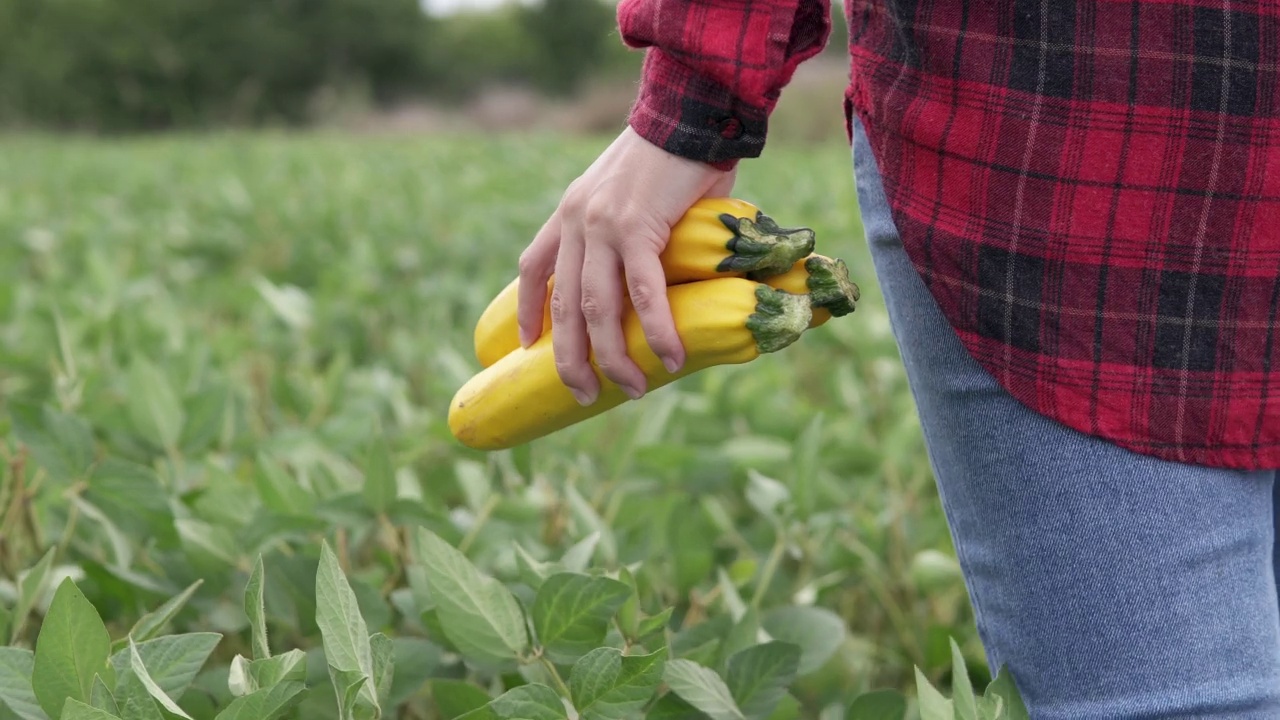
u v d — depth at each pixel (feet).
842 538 6.95
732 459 7.75
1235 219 3.75
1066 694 3.94
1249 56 3.68
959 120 3.80
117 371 9.54
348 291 13.60
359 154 42.65
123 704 3.87
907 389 10.72
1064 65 3.68
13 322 11.27
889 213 4.11
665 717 4.70
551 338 4.46
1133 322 3.76
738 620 5.30
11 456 7.02
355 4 146.20
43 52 116.78
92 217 20.07
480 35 161.07
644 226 3.91
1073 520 3.82
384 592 6.00
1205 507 3.83
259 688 3.94
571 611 4.54
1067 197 3.71
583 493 7.54
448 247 17.92
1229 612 3.84
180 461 7.02
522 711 4.13
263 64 136.46
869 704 4.89
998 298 3.81
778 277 4.16
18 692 3.89
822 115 62.49
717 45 3.73
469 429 4.63
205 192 27.22
